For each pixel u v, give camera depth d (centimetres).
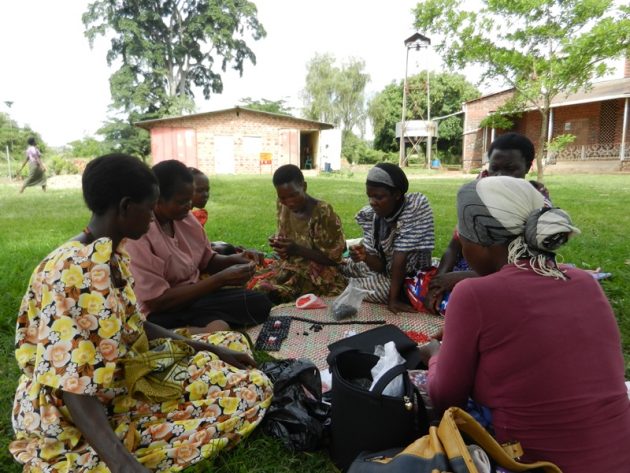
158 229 329
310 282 451
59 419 188
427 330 375
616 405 158
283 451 233
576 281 167
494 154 350
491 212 170
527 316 160
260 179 2116
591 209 1033
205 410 225
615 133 2591
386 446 199
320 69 4669
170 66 3684
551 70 1283
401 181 394
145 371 208
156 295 322
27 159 1593
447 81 4069
